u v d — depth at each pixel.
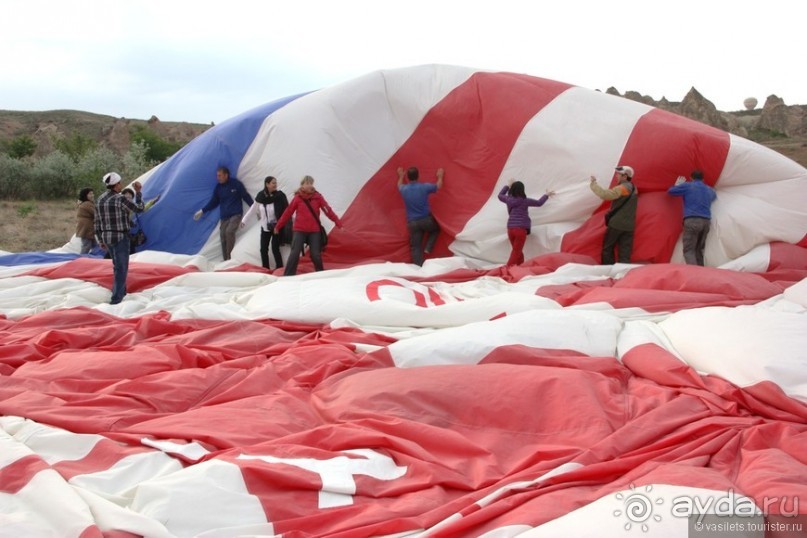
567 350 5.05
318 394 4.55
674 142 8.72
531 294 6.64
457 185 10.07
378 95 10.45
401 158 10.38
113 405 4.34
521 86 9.96
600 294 6.60
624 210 8.54
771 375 4.15
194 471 3.20
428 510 3.14
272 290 7.21
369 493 3.28
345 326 6.28
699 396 4.27
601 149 9.11
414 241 9.77
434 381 4.30
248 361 5.23
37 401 4.36
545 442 3.81
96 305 7.67
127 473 3.37
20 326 6.60
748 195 8.70
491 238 9.53
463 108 10.11
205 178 10.37
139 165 24.77
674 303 6.36
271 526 2.94
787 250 8.23
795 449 3.49
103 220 7.75
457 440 3.68
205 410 4.14
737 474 3.36
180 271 8.72
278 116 10.29
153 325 6.32
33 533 2.75
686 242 8.47
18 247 13.34
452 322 6.23
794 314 4.84
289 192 9.99
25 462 3.28
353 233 9.84
